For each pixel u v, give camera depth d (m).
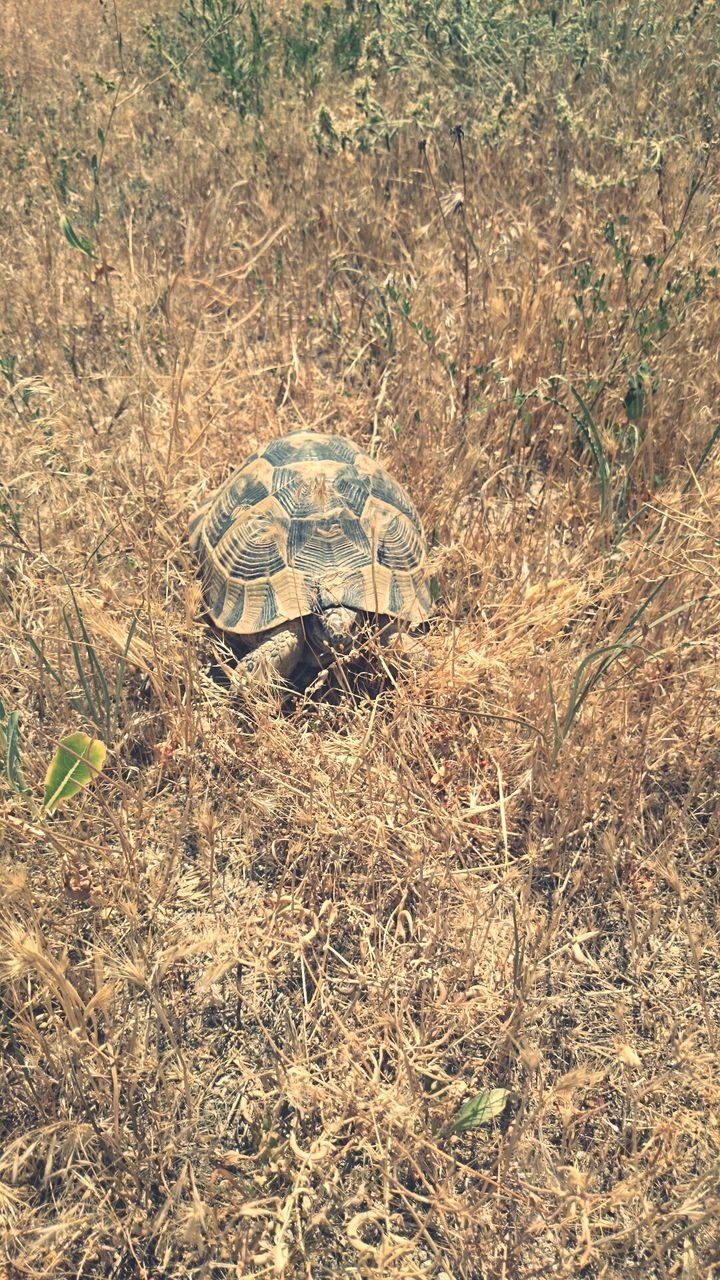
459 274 0.96
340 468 0.65
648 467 0.75
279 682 0.60
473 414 0.75
